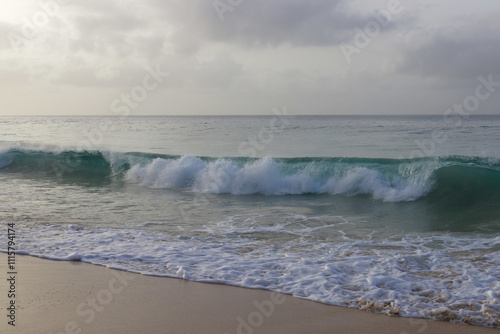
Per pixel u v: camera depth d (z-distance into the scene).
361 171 13.11
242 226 8.83
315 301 4.75
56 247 6.97
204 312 4.43
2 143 21.66
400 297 4.81
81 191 13.78
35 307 4.49
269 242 7.52
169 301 4.73
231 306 4.60
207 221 9.32
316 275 5.61
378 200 12.10
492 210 10.17
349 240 7.69
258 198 12.62
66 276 5.55
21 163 19.50
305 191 13.49
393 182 12.66
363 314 4.40
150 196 12.88
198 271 5.81
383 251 6.87
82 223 8.98
